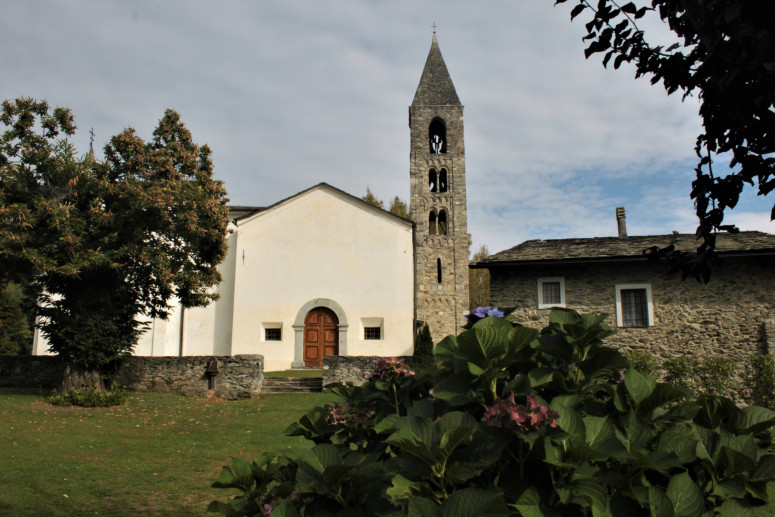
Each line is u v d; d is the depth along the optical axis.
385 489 2.28
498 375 2.52
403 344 22.52
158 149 16.53
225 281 24.44
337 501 2.31
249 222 23.88
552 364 2.72
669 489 2.11
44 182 15.31
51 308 15.98
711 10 2.46
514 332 2.44
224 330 24.12
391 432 2.59
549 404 2.38
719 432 2.50
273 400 16.67
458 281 30.75
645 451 2.26
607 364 2.59
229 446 10.74
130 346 16.53
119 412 14.32
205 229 16.34
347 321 22.89
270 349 22.88
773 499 2.16
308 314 23.19
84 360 15.52
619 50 3.71
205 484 8.15
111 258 14.85
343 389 3.36
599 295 16.45
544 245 18.14
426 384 3.07
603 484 2.14
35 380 17.98
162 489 7.88
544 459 2.11
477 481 2.24
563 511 2.11
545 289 16.86
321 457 2.41
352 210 23.80
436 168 32.38
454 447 2.11
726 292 15.62
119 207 15.23
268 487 2.95
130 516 6.76
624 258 15.94
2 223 14.01
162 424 13.00
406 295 22.98
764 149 2.81
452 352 2.68
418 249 31.17
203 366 17.67
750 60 2.32
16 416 13.03
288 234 23.77
